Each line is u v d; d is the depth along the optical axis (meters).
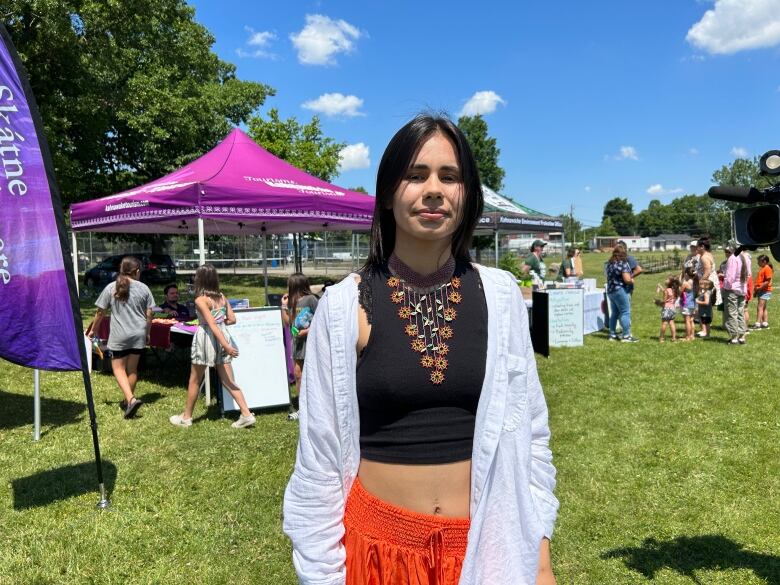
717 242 85.00
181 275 28.45
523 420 1.17
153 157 19.64
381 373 1.11
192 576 2.90
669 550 3.06
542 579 1.20
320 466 1.17
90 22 14.88
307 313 5.82
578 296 9.19
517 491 1.15
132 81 18.45
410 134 1.13
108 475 4.15
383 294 1.16
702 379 6.79
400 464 1.12
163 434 5.11
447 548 1.11
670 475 4.03
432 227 1.11
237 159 7.88
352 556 1.15
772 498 3.66
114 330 5.67
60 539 3.24
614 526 3.33
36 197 3.51
